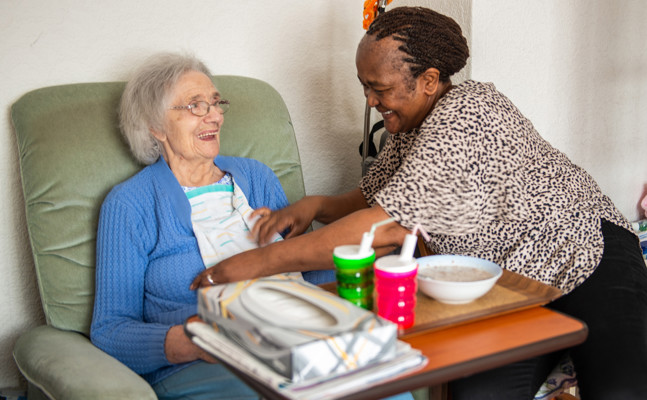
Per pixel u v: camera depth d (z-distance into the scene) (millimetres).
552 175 1372
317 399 746
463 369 853
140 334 1298
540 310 1051
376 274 955
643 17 2449
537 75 2137
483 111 1270
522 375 1293
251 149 1745
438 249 1418
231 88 1764
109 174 1555
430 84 1350
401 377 816
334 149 2207
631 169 2621
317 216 1628
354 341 799
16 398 1703
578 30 2219
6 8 1633
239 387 1212
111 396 1089
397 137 1559
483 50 1946
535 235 1323
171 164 1521
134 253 1426
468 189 1237
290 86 2080
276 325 834
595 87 2355
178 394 1275
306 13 2055
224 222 1514
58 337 1414
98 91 1613
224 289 989
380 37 1302
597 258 1313
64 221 1496
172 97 1446
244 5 1948
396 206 1218
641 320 1224
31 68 1685
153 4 1812
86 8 1727
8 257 1718
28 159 1519
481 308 1026
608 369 1170
